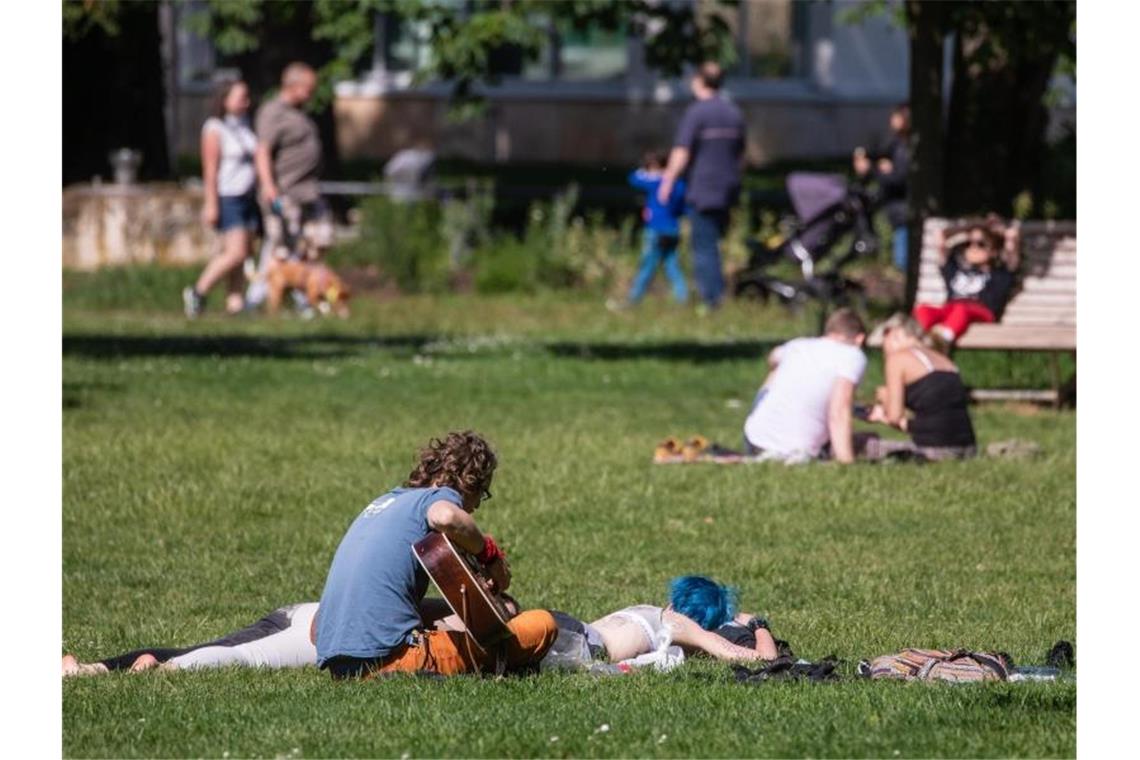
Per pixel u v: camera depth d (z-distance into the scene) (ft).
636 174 217.77
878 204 214.07
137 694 60.29
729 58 213.05
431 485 64.75
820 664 64.28
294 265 206.39
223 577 86.28
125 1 241.55
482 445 65.16
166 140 272.10
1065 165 233.35
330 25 205.98
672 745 53.62
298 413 137.59
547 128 371.15
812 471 111.65
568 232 239.91
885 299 212.23
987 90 203.72
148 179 266.77
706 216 207.92
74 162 264.52
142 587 84.23
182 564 88.99
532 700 59.06
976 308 139.85
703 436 129.70
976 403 146.41
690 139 205.98
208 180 201.36
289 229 205.46
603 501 103.50
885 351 119.03
